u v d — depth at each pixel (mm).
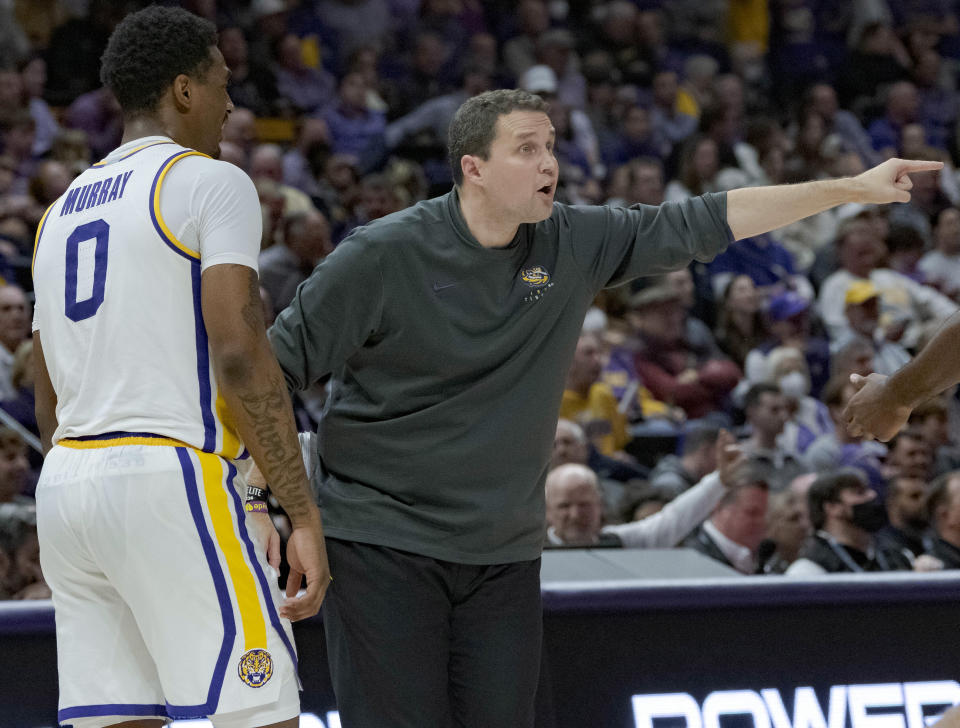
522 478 8188
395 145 31938
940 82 39625
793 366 23484
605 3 38375
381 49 35531
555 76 35281
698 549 15117
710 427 18828
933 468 20078
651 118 35812
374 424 8117
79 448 7191
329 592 8211
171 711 7031
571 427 17594
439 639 8125
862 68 39312
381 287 7895
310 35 34938
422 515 8055
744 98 38000
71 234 7430
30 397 19078
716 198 8531
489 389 8062
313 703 9125
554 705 9266
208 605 6984
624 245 8438
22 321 20203
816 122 35625
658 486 16828
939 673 9703
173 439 7098
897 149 37844
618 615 9453
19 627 8766
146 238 7172
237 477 7309
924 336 25984
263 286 22938
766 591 9617
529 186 7719
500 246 8000
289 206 27094
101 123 29078
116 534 6961
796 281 27562
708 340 25688
